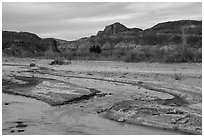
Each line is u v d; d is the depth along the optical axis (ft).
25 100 77.20
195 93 80.23
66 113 63.46
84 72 128.36
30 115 62.03
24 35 372.99
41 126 54.34
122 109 62.13
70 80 108.68
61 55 227.20
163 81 98.78
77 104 71.41
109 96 79.97
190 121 53.93
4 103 73.26
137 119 56.18
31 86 93.76
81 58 200.03
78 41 392.47
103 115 61.21
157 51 171.01
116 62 166.50
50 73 129.59
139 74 115.44
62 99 75.46
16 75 119.03
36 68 151.23
